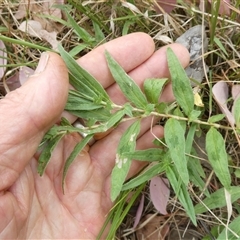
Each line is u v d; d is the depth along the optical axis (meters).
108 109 0.21
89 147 0.24
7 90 0.26
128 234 0.27
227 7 0.25
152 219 0.27
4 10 0.28
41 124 0.20
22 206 0.21
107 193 0.24
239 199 0.25
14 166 0.20
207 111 0.26
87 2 0.26
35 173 0.22
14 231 0.21
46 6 0.27
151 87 0.21
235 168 0.25
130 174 0.24
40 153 0.22
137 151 0.20
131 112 0.21
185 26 0.26
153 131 0.24
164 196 0.25
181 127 0.20
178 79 0.21
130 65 0.23
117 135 0.24
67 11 0.25
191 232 0.27
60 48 0.21
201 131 0.25
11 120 0.19
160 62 0.23
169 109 0.22
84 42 0.26
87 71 0.21
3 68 0.26
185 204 0.20
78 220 0.24
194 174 0.22
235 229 0.21
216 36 0.26
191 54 0.25
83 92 0.21
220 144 0.20
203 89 0.25
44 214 0.23
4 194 0.20
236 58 0.26
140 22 0.26
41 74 0.20
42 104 0.19
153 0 0.24
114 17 0.27
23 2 0.27
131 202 0.23
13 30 0.27
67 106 0.21
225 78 0.25
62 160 0.23
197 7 0.26
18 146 0.20
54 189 0.23
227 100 0.24
